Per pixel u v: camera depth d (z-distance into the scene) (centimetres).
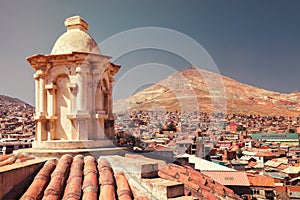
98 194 649
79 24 1020
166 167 981
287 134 11294
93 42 994
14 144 1545
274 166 6462
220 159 6706
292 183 5288
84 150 862
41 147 880
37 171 759
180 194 720
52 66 924
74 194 624
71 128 902
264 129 12731
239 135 10538
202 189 905
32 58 929
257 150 8031
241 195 2609
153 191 720
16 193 646
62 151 842
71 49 942
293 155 8412
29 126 4584
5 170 627
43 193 646
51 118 907
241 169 5934
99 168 771
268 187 4341
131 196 659
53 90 918
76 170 734
